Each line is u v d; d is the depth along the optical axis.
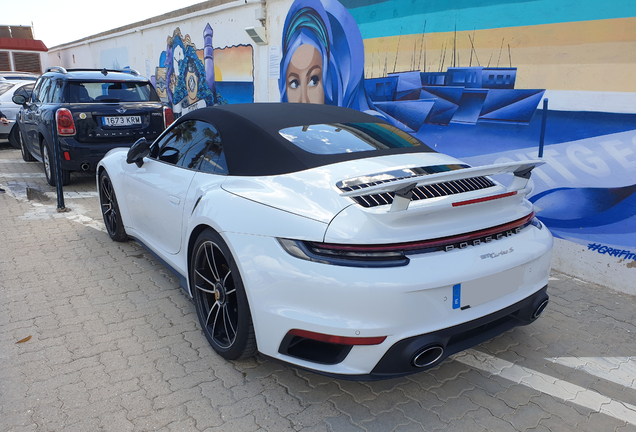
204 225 2.46
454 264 1.87
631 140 3.42
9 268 3.68
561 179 3.87
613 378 2.41
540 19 3.86
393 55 5.33
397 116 5.42
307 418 2.04
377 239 1.78
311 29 6.55
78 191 6.40
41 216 5.16
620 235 3.54
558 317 3.09
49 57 22.61
